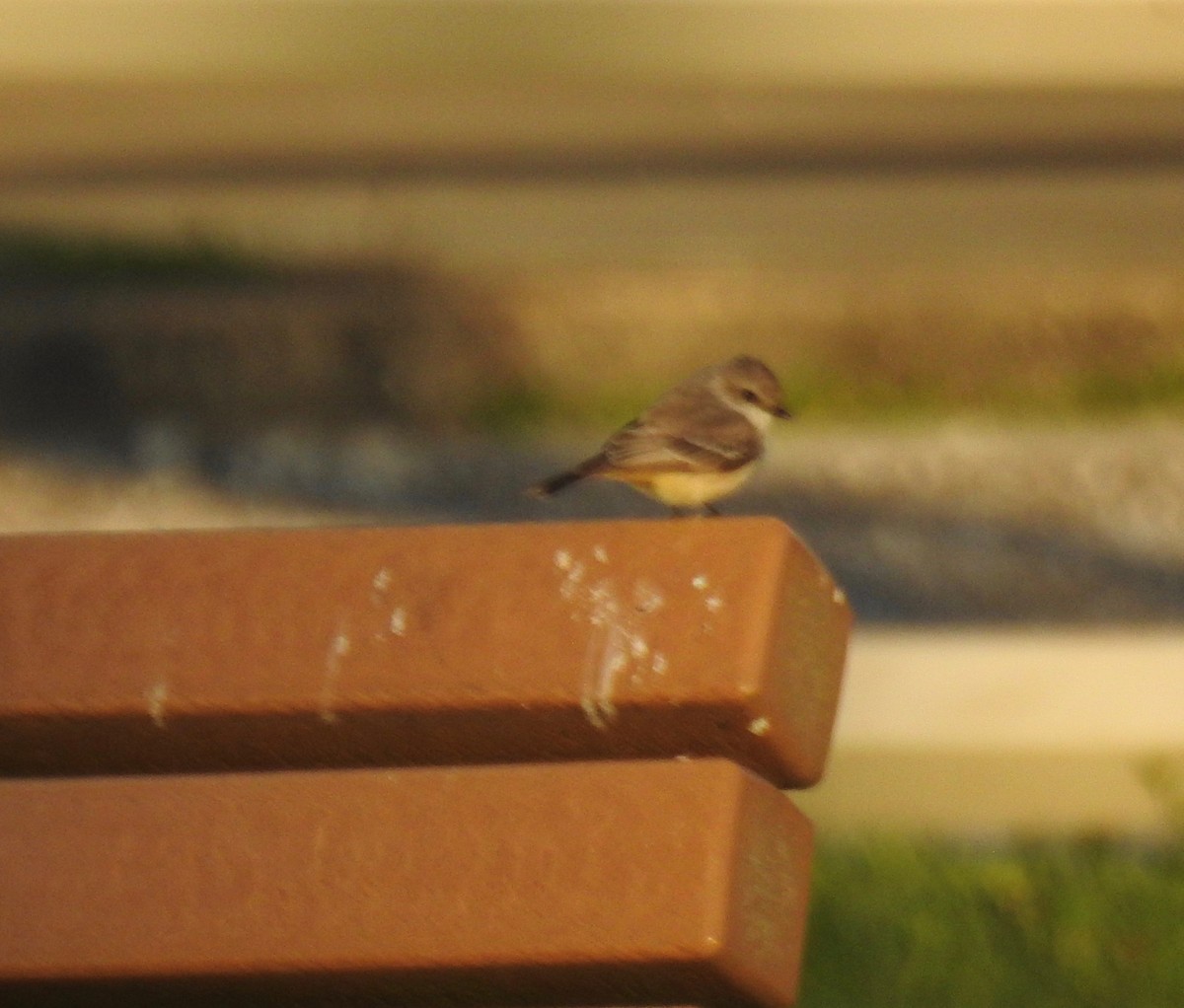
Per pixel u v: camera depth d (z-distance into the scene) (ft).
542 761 12.19
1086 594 43.83
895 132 66.90
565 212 64.90
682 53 45.68
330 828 11.69
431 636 12.10
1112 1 45.98
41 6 47.47
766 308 59.98
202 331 58.90
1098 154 65.26
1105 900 24.59
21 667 12.46
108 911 11.78
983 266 61.62
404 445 56.29
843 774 26.40
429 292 59.57
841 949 24.26
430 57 46.50
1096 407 56.85
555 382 59.06
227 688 12.23
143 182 67.77
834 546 46.91
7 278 64.18
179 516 51.06
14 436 56.49
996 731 26.09
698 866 11.18
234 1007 12.43
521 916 11.35
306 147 68.90
